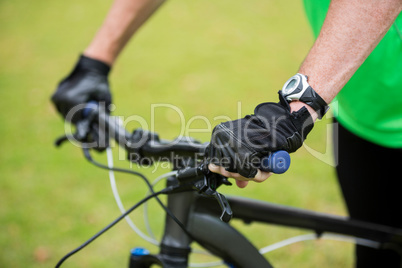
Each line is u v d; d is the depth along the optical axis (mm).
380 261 1875
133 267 1378
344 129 1771
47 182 3779
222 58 5891
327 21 1045
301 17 7121
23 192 3672
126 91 5145
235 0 7840
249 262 1369
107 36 1608
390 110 1496
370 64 1429
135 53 6121
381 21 1008
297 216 1648
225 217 1052
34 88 5402
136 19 1608
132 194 3561
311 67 1039
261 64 5719
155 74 5516
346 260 2910
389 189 1779
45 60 6152
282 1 7730
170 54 6055
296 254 2959
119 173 3818
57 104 1587
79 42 6656
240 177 1040
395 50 1373
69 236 3211
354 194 1814
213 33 6672
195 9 7566
